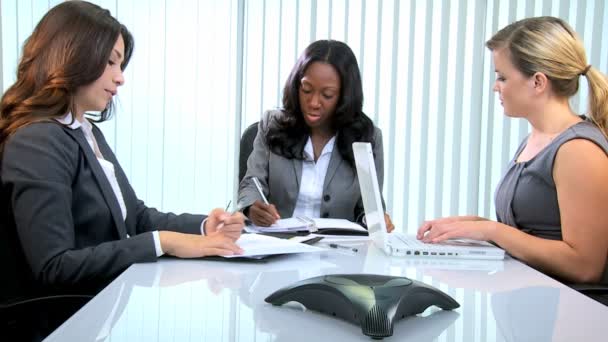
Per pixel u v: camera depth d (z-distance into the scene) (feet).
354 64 6.97
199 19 9.30
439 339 2.28
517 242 4.35
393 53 9.32
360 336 2.30
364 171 4.52
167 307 2.70
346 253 4.36
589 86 4.97
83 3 4.47
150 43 9.24
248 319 2.52
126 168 9.33
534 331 2.40
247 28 9.32
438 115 9.43
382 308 2.31
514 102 5.08
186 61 9.31
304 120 7.11
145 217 5.32
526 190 4.96
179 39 9.29
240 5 9.27
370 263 3.98
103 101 4.54
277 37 9.34
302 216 6.57
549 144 4.80
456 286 3.29
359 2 9.26
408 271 3.72
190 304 2.76
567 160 4.56
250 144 7.79
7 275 3.86
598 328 2.46
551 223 4.84
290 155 7.08
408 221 9.55
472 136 9.44
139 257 3.79
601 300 3.91
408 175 9.46
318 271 3.63
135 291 3.00
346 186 6.96
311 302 2.62
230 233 4.42
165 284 3.17
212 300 2.84
